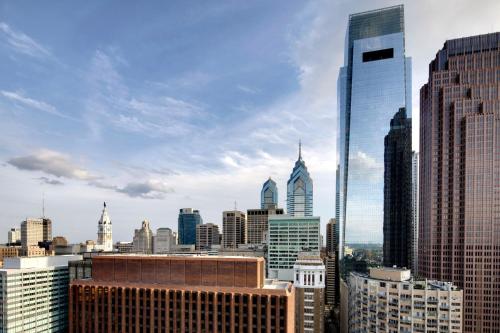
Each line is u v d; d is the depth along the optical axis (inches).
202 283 6486.2
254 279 6250.0
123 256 6983.3
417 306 6358.3
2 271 6363.2
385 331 6628.9
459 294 6127.0
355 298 7716.5
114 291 6756.9
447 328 6136.8
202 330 6250.0
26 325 6638.8
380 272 7253.9
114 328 6673.2
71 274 7731.3
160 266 6717.5
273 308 5984.3
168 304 6446.9
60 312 7509.8
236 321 6122.1
